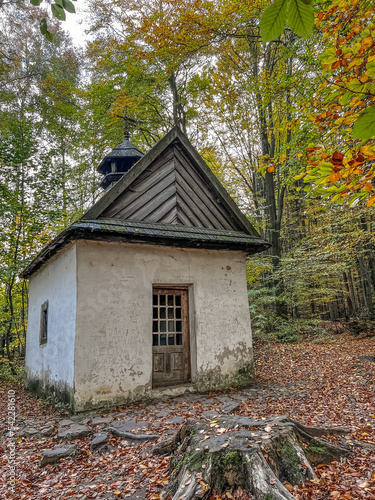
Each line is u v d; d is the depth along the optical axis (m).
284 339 14.31
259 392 7.09
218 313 8.02
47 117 17.55
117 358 6.60
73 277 6.66
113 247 7.00
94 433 5.04
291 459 3.20
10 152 12.81
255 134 17.16
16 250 12.66
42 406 7.19
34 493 3.66
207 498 2.82
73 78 18.30
